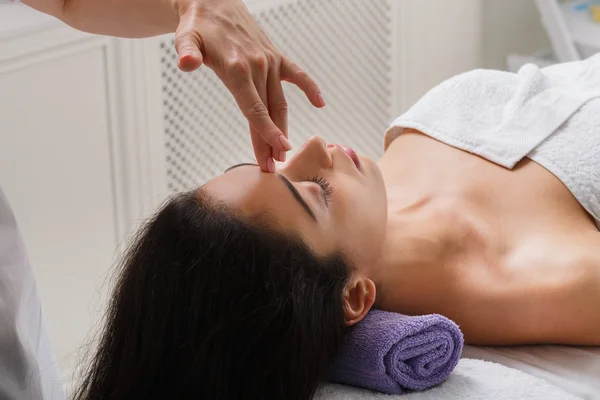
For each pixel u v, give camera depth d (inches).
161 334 55.8
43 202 89.7
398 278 65.5
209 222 56.8
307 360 56.6
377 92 118.1
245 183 59.1
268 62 56.2
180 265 56.1
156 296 56.2
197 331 55.4
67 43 87.7
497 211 70.5
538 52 129.1
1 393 54.4
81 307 94.7
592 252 65.3
